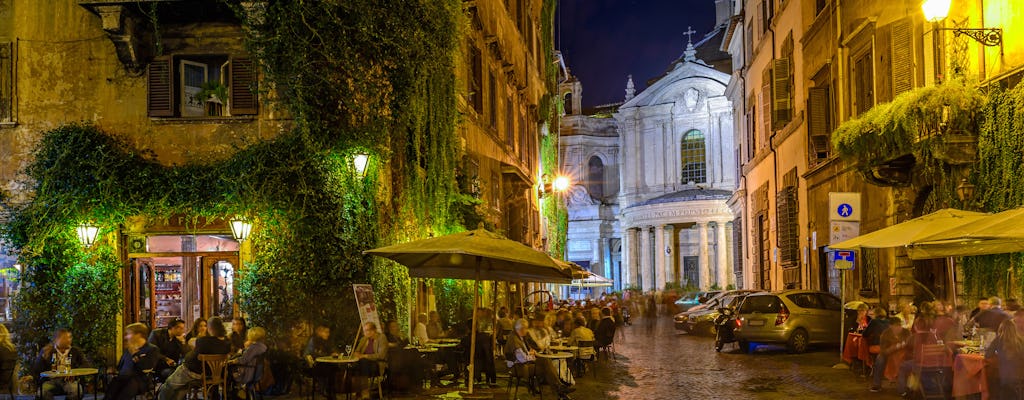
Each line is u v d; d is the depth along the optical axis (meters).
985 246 14.73
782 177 32.66
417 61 17.92
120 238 16.02
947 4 15.34
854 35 22.19
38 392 13.06
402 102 17.50
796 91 30.17
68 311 15.55
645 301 48.00
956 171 16.62
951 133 16.16
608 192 72.81
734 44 46.22
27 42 16.12
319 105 15.70
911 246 16.27
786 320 22.59
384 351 14.04
